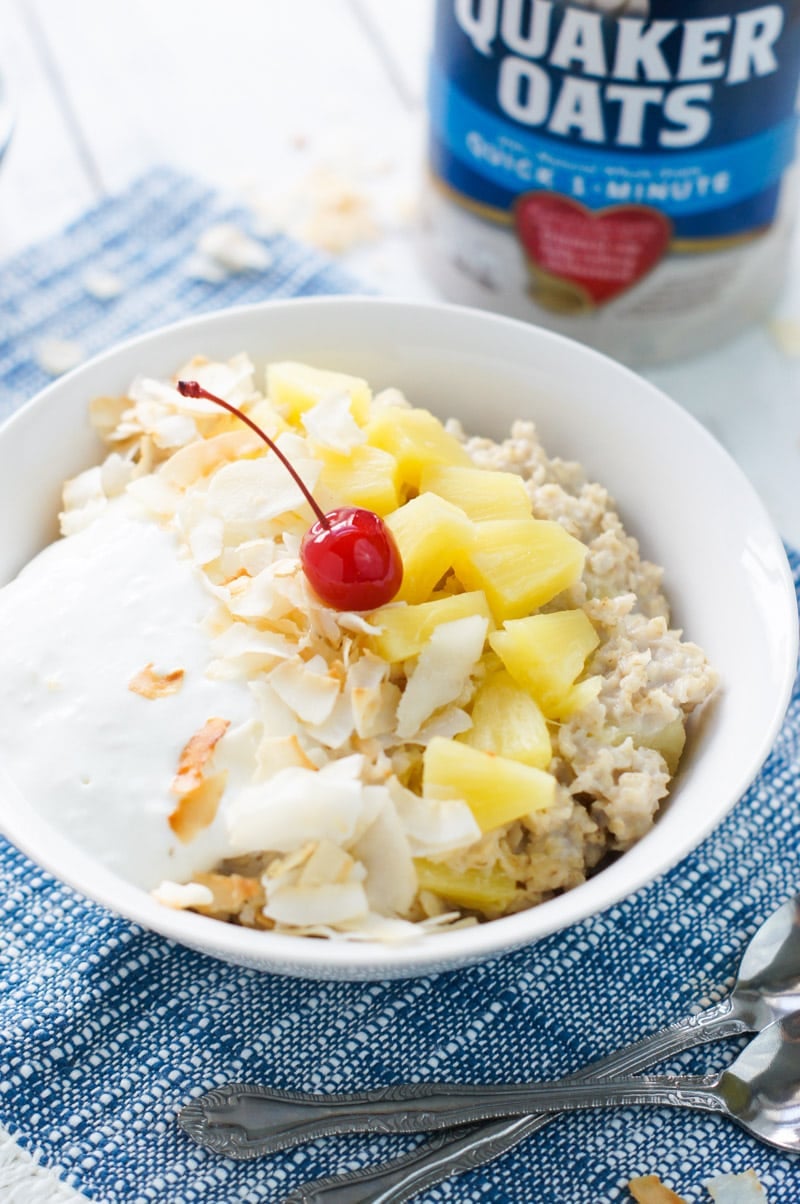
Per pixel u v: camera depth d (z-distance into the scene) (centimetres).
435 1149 58
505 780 57
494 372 66
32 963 60
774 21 67
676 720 60
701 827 56
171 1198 57
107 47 84
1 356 73
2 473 62
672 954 61
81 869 56
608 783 58
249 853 57
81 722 58
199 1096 59
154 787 57
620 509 65
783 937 61
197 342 65
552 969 61
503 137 70
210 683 58
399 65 85
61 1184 58
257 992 60
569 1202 58
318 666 58
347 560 58
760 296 74
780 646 59
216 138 82
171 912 55
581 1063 60
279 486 61
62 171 80
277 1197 58
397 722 58
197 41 85
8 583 62
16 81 83
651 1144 58
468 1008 60
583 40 67
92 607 60
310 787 56
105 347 73
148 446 63
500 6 67
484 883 57
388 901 57
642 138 68
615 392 64
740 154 69
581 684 59
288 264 76
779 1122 58
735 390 74
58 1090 59
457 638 58
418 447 62
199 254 76
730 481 62
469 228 72
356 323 66
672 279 72
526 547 60
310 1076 59
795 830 63
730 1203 58
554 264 72
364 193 80
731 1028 60
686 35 66
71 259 75
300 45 85
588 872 59
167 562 60
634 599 61
